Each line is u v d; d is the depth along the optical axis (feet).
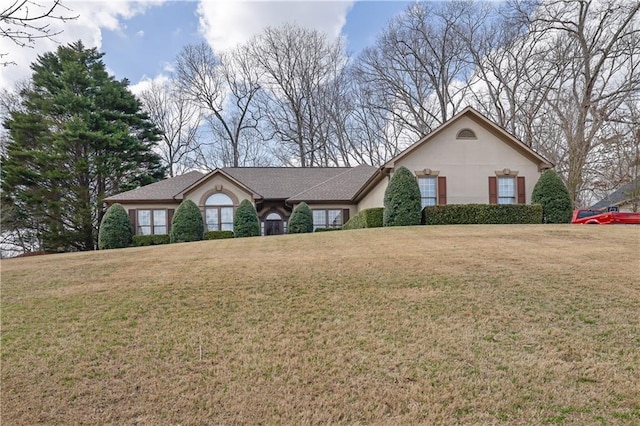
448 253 34.71
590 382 13.75
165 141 134.72
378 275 28.14
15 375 15.58
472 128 61.82
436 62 117.08
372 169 93.25
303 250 40.16
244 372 15.33
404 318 20.18
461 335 17.88
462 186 60.95
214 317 21.33
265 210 85.15
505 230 47.52
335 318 20.59
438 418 12.09
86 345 18.22
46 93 100.73
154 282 28.76
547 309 20.63
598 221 66.90
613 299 21.67
